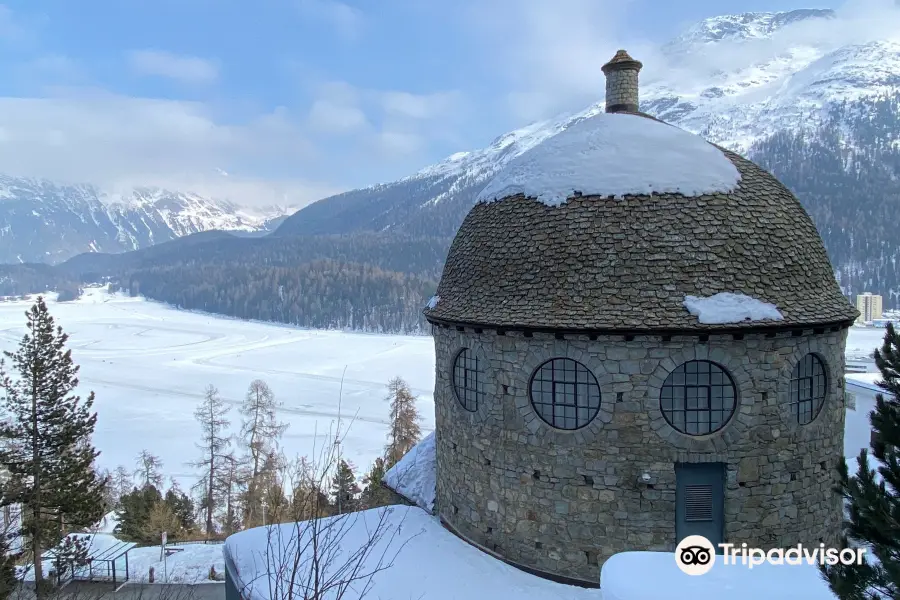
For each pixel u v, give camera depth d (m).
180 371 121.38
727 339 14.18
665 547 14.55
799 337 14.78
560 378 15.39
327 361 127.94
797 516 15.04
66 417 29.45
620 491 14.71
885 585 8.16
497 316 15.56
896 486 8.42
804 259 15.47
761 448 14.57
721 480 14.70
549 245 15.57
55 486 28.19
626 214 15.25
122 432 79.62
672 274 14.45
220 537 46.03
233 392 102.06
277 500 15.55
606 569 11.77
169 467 67.31
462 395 17.88
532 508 15.76
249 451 66.94
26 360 28.58
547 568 15.59
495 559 16.50
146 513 44.94
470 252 17.53
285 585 15.02
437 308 17.89
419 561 16.50
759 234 15.08
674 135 16.48
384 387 100.38
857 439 25.72
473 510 17.34
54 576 28.91
